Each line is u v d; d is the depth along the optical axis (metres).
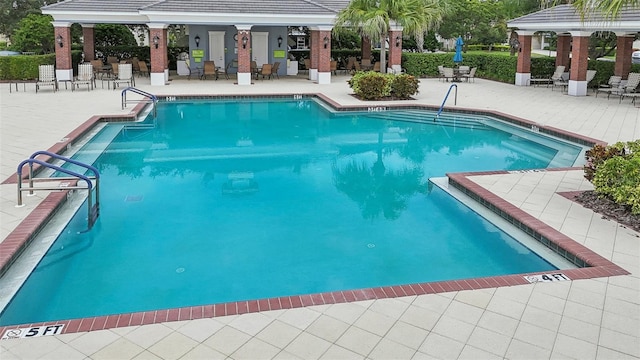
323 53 26.30
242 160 12.87
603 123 16.34
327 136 15.62
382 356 4.67
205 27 29.67
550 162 12.71
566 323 5.21
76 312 5.99
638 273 6.27
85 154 13.05
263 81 27.42
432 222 8.87
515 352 4.75
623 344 4.88
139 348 4.74
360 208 9.55
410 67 31.22
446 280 6.68
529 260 7.38
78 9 24.75
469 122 17.91
